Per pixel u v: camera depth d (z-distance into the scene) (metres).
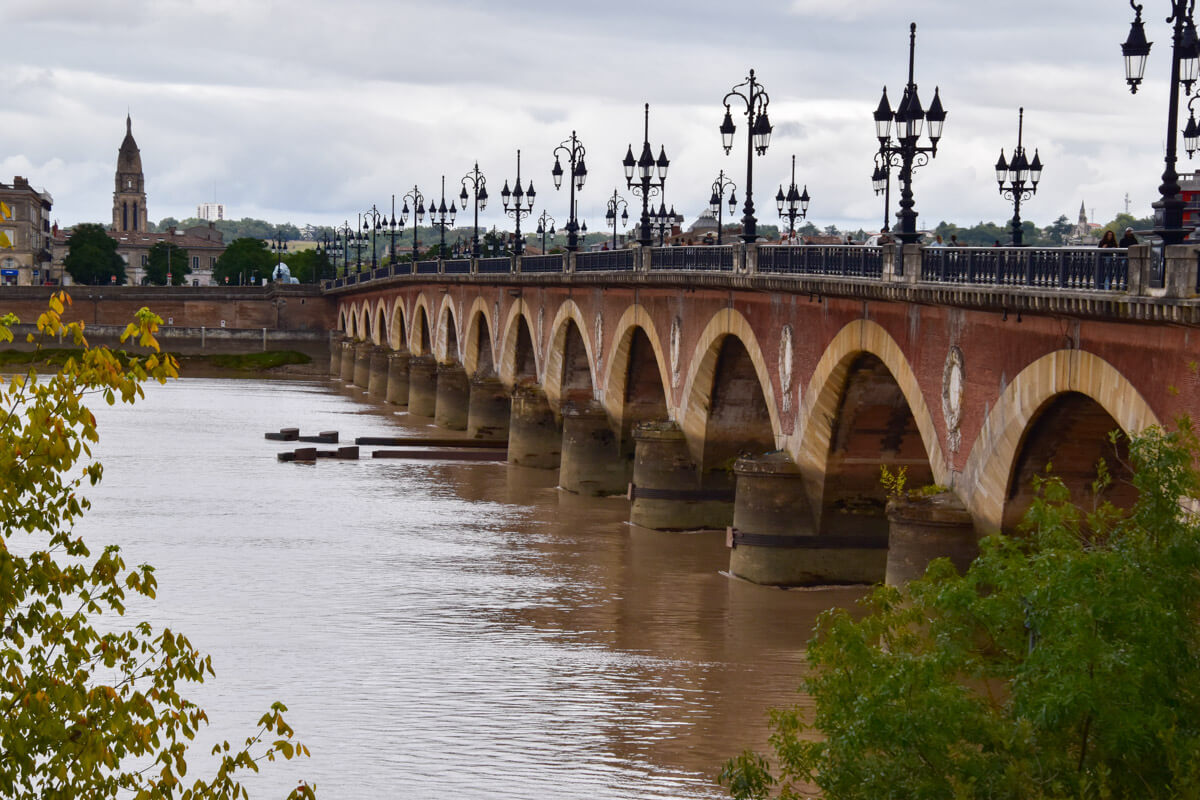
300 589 57.28
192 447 106.38
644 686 44.59
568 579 60.09
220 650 47.56
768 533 58.19
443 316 136.25
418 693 43.47
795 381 57.22
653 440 72.19
